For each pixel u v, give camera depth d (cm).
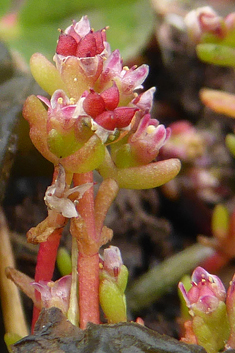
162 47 18
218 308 9
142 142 9
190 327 10
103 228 9
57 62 9
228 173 16
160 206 15
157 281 13
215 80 18
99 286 9
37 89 12
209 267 13
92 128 9
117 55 9
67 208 9
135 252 14
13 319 11
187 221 15
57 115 9
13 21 16
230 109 12
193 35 13
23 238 13
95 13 16
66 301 9
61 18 16
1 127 11
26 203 13
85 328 9
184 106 18
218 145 16
